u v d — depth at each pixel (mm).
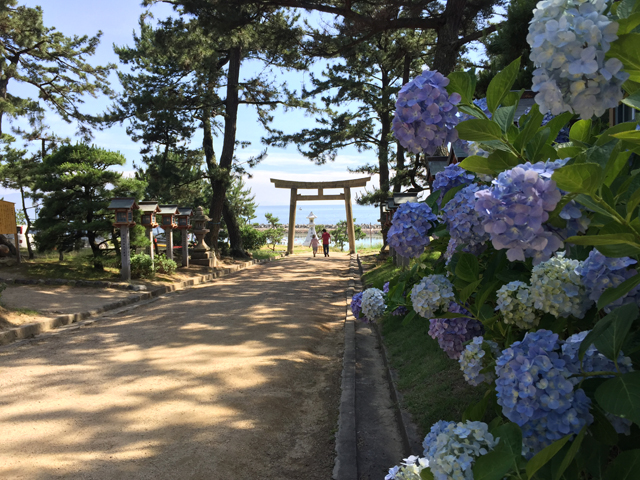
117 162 14625
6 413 4398
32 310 8789
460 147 2240
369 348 6828
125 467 3396
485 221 1200
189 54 19203
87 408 4504
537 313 1596
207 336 7414
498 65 8531
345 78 21156
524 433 1214
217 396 4816
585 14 1048
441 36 11914
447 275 2496
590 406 1221
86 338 7457
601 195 1155
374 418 4277
